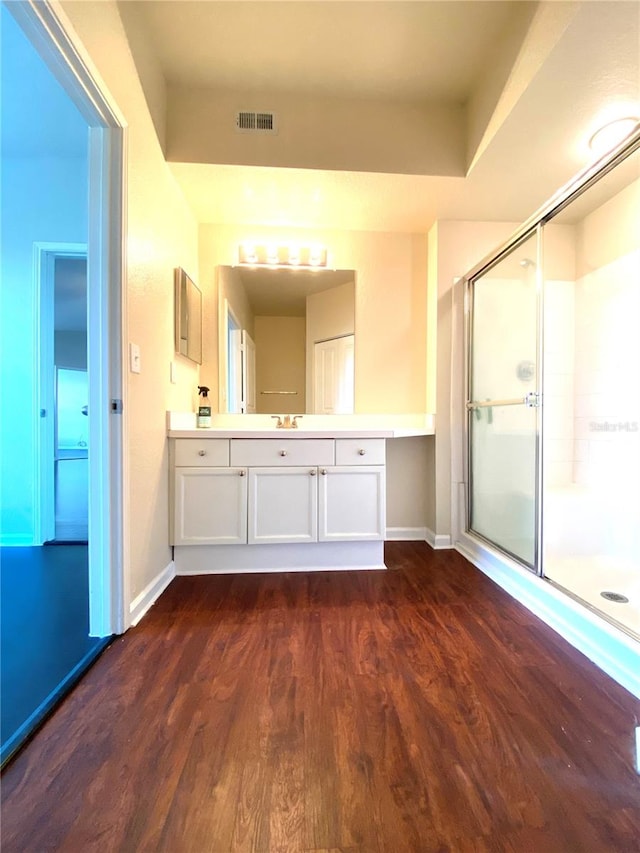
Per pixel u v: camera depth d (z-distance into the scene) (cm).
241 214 246
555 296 259
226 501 208
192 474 205
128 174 149
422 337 273
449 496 258
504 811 81
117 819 79
